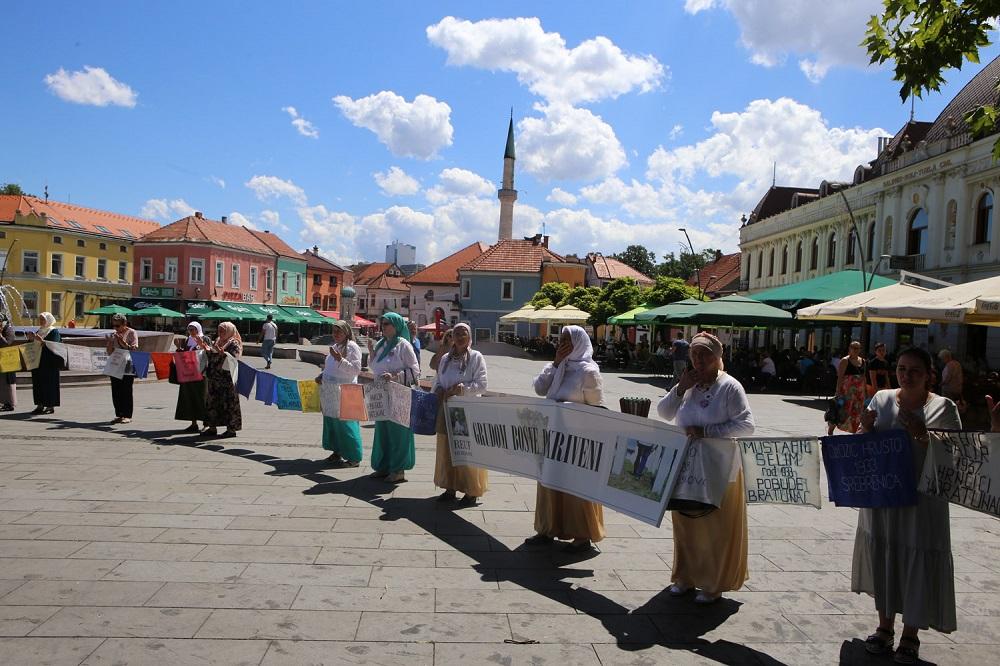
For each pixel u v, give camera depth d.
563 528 5.59
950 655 3.98
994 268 25.44
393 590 4.62
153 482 7.23
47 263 56.53
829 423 11.77
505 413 6.00
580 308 47.69
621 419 4.97
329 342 55.66
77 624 3.91
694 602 4.66
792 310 24.27
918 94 6.29
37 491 6.72
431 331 65.00
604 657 3.83
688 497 4.53
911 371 3.93
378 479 7.80
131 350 10.89
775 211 49.28
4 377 11.93
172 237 58.12
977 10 5.75
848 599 4.80
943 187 28.38
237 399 10.05
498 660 3.73
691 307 25.55
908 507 3.91
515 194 92.50
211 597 4.36
